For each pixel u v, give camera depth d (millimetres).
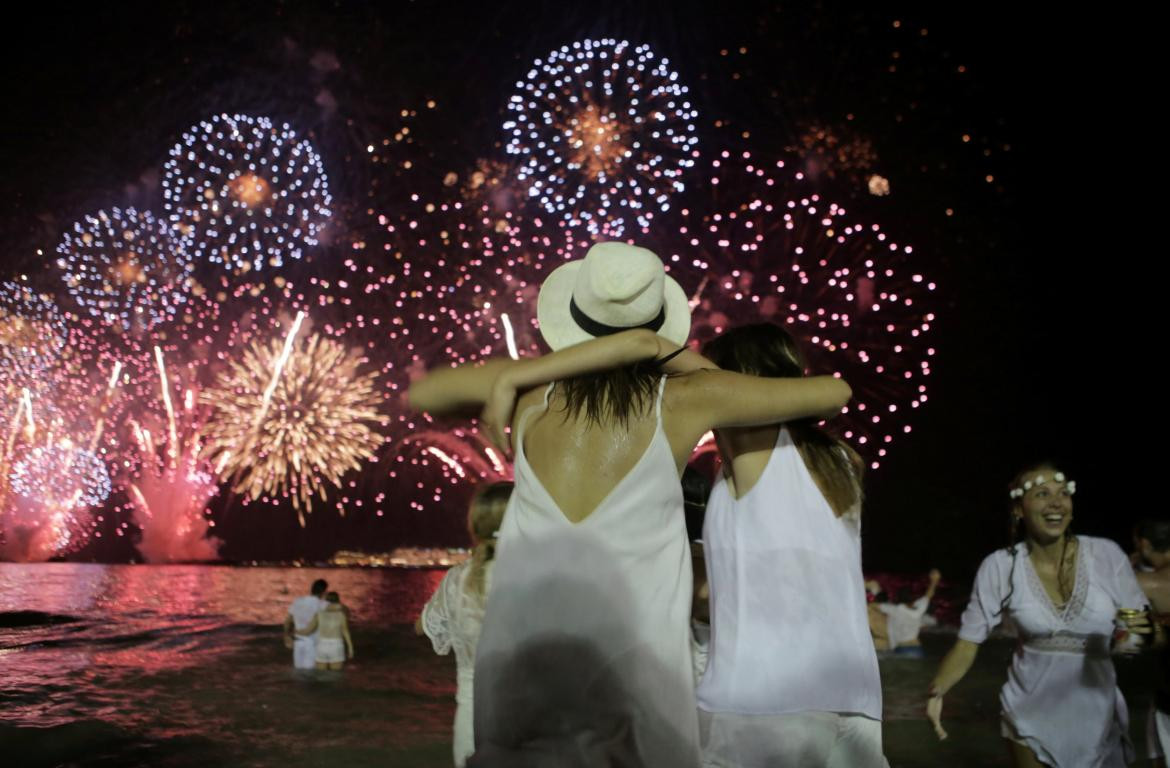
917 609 14562
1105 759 5121
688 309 3553
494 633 2957
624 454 3021
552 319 3477
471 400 3199
